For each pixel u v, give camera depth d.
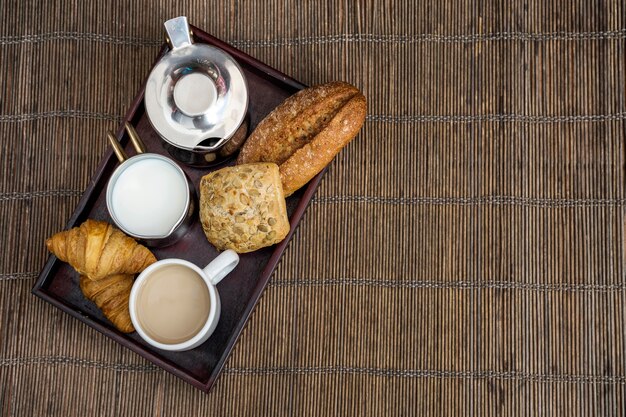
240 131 1.14
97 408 1.19
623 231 1.20
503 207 1.21
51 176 1.23
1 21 1.25
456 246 1.21
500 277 1.20
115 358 1.20
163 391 1.19
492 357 1.19
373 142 1.22
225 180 1.10
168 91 1.11
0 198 1.23
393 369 1.19
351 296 1.20
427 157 1.22
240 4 1.25
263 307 1.20
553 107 1.22
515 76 1.22
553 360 1.19
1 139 1.24
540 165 1.21
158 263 1.10
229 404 1.19
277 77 1.16
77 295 1.16
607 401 1.18
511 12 1.23
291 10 1.24
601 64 1.22
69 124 1.24
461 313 1.20
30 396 1.19
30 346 1.20
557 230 1.21
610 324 1.19
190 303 1.11
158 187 1.13
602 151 1.21
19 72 1.25
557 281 1.20
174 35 1.10
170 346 1.08
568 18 1.23
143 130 1.18
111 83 1.24
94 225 1.12
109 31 1.25
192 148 1.11
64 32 1.25
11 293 1.21
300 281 1.21
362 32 1.24
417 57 1.23
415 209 1.21
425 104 1.23
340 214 1.21
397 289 1.20
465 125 1.22
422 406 1.19
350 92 1.13
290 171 1.11
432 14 1.23
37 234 1.22
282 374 1.19
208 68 1.10
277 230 1.11
